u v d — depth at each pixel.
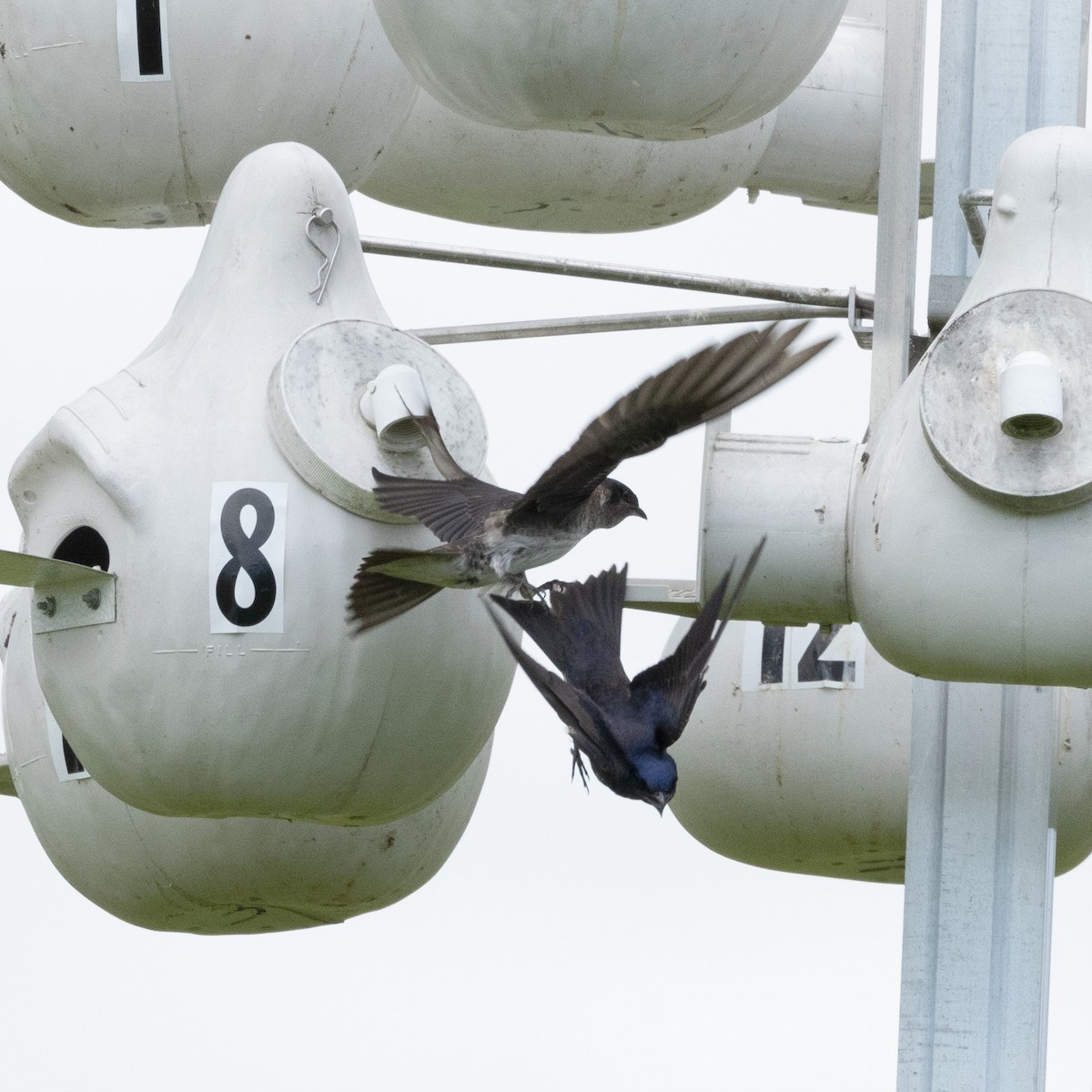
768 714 14.87
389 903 13.59
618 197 15.27
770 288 13.76
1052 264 10.65
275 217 11.66
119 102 12.95
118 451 11.21
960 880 12.22
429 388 11.31
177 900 13.36
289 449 11.03
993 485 10.17
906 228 12.09
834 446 11.91
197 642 11.05
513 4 10.88
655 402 7.24
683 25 10.91
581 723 7.21
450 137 15.01
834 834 14.95
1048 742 12.31
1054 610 10.24
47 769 13.41
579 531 8.82
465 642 11.33
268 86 12.97
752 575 11.75
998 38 12.65
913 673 10.85
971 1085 12.10
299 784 11.34
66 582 11.34
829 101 16.06
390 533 11.11
